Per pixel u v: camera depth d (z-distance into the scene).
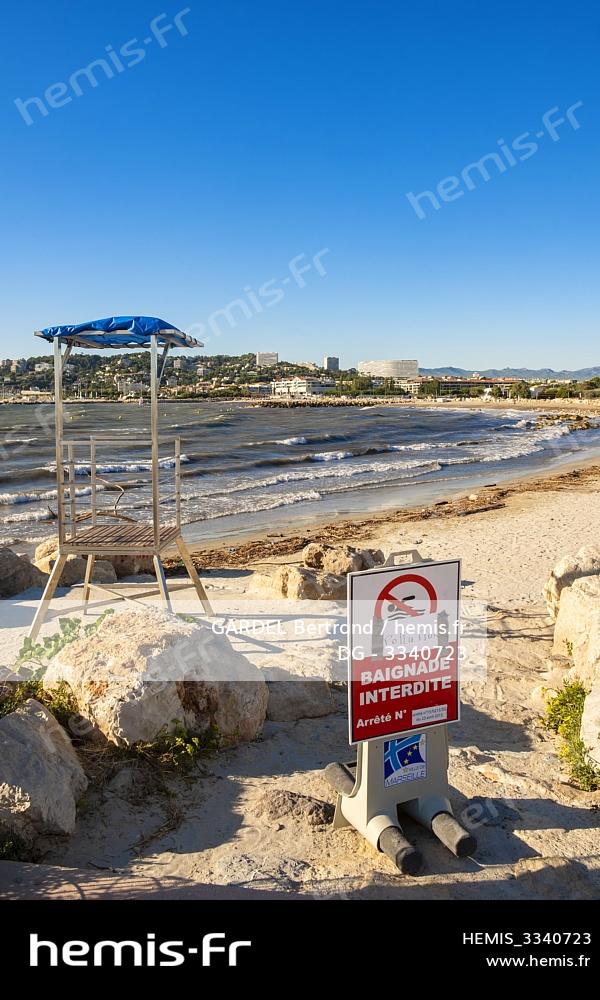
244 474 29.27
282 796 4.43
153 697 4.78
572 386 167.38
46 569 10.20
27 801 3.87
